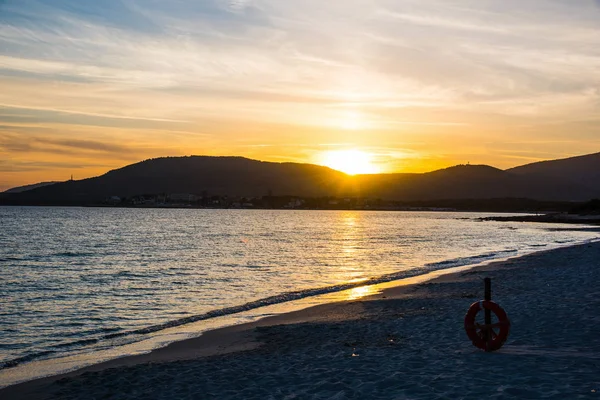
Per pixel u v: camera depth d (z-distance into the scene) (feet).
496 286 75.87
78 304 76.07
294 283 98.17
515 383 29.30
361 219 635.25
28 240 225.35
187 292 87.15
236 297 81.87
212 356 42.50
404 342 43.24
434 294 73.00
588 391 27.45
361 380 31.86
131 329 59.21
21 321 64.18
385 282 93.71
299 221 550.36
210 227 381.81
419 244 215.72
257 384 32.86
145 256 156.76
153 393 32.37
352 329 50.62
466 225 438.81
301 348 43.55
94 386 34.63
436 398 27.61
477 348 38.45
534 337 41.88
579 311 52.01
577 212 576.61
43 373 40.78
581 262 109.60
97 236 258.16
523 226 404.98
